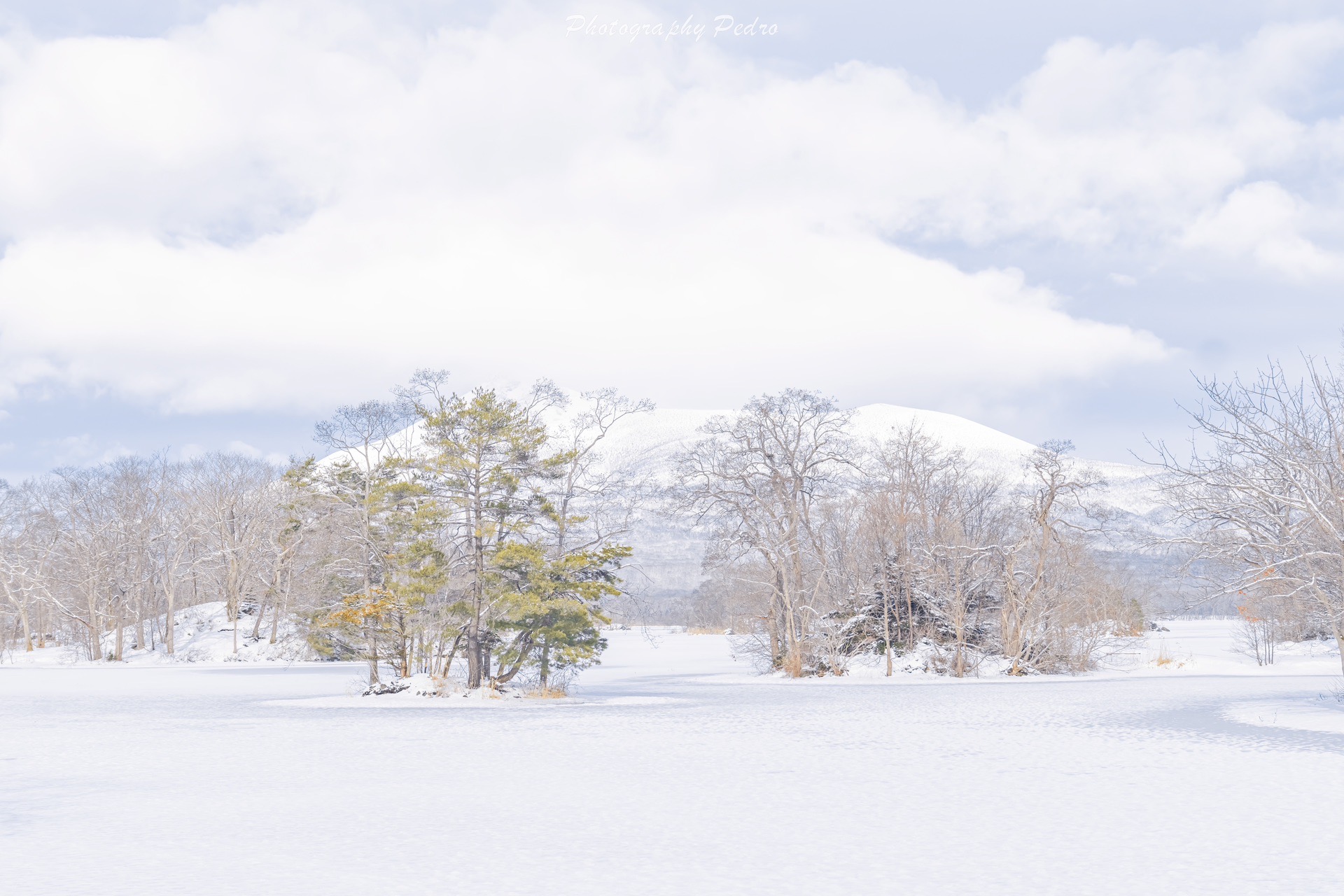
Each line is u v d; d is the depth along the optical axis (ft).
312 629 184.44
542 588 163.84
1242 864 44.86
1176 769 74.74
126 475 375.66
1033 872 43.80
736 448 231.71
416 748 94.73
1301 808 57.88
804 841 50.90
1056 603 228.63
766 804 62.08
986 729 108.06
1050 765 78.23
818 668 229.86
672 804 62.08
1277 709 123.85
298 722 124.57
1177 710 129.59
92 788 70.13
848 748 92.48
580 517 174.29
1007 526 254.27
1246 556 109.50
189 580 429.38
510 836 52.60
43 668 325.21
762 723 119.55
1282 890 40.52
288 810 60.70
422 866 45.83
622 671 272.92
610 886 42.22
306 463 285.23
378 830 54.39
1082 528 216.54
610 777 74.38
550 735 106.42
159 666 331.16
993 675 226.38
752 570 246.27
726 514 227.61
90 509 375.04
